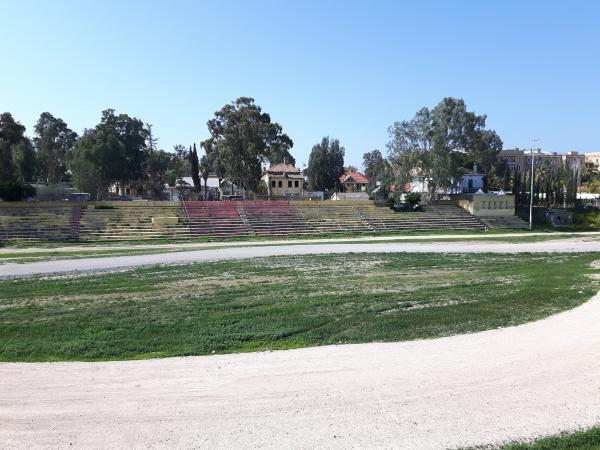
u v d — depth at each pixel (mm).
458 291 21703
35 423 8820
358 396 9883
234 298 20516
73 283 24547
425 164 76812
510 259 34625
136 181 95000
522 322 15875
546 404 9484
